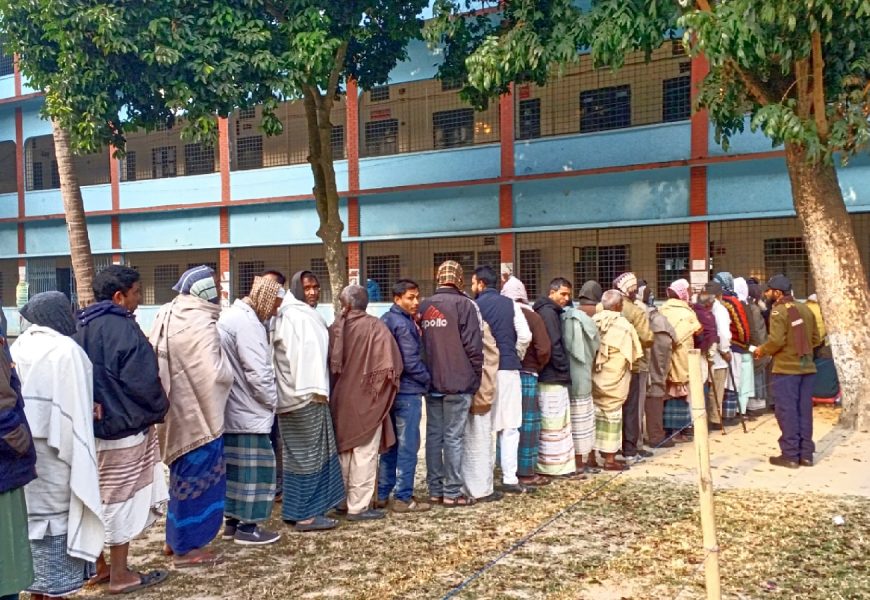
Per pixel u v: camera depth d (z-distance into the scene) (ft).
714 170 45.32
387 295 63.72
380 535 16.63
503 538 16.28
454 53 42.73
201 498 14.76
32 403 11.60
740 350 29.25
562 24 30.42
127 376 13.03
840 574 13.91
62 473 11.78
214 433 14.71
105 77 35.63
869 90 25.89
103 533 12.10
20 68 37.52
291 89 36.65
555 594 13.17
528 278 55.83
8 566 10.16
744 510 17.93
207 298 15.08
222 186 64.28
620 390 22.11
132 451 13.41
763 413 32.27
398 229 56.95
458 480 18.78
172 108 37.06
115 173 69.00
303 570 14.55
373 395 17.60
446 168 54.75
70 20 33.71
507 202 52.49
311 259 70.08
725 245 51.24
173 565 15.01
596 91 56.08
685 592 13.17
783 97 26.17
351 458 17.76
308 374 16.56
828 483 20.47
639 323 23.91
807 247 28.45
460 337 18.39
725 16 23.52
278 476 19.66
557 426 21.07
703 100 30.96
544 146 50.93
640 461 23.57
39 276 75.25
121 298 13.97
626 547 15.57
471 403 18.95
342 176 58.85
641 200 47.75
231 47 36.65
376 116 66.69
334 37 39.22
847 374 27.68
